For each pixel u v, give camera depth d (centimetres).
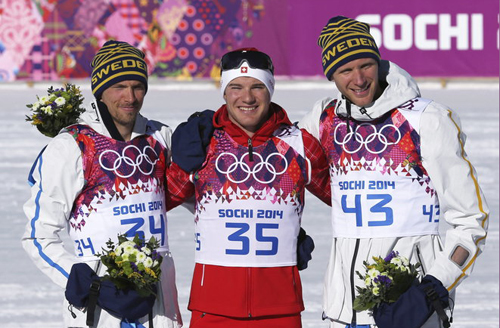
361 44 1261
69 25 4997
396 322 1190
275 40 5069
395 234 1273
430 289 1195
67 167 1268
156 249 1302
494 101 4572
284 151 1312
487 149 3550
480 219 1249
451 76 5091
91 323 1230
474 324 1861
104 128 1291
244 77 1267
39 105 1371
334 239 1330
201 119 1321
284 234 1307
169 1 5003
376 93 1304
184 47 5038
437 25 5059
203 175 1309
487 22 5066
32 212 1284
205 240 1311
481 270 2242
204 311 1297
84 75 5022
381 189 1280
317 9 5056
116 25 5006
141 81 1288
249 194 1292
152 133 1343
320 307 1970
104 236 1278
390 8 5050
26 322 1881
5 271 2231
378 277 1196
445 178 1252
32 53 4994
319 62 5094
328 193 1374
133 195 1290
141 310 1250
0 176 3150
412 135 1268
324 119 1331
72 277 1240
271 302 1290
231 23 5044
